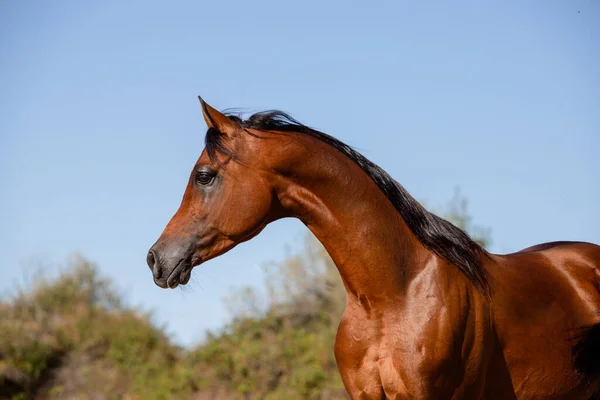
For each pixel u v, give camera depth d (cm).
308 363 1992
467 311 624
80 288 2548
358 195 631
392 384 613
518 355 665
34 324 2369
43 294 2489
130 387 2145
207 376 2055
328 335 2031
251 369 2014
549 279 721
